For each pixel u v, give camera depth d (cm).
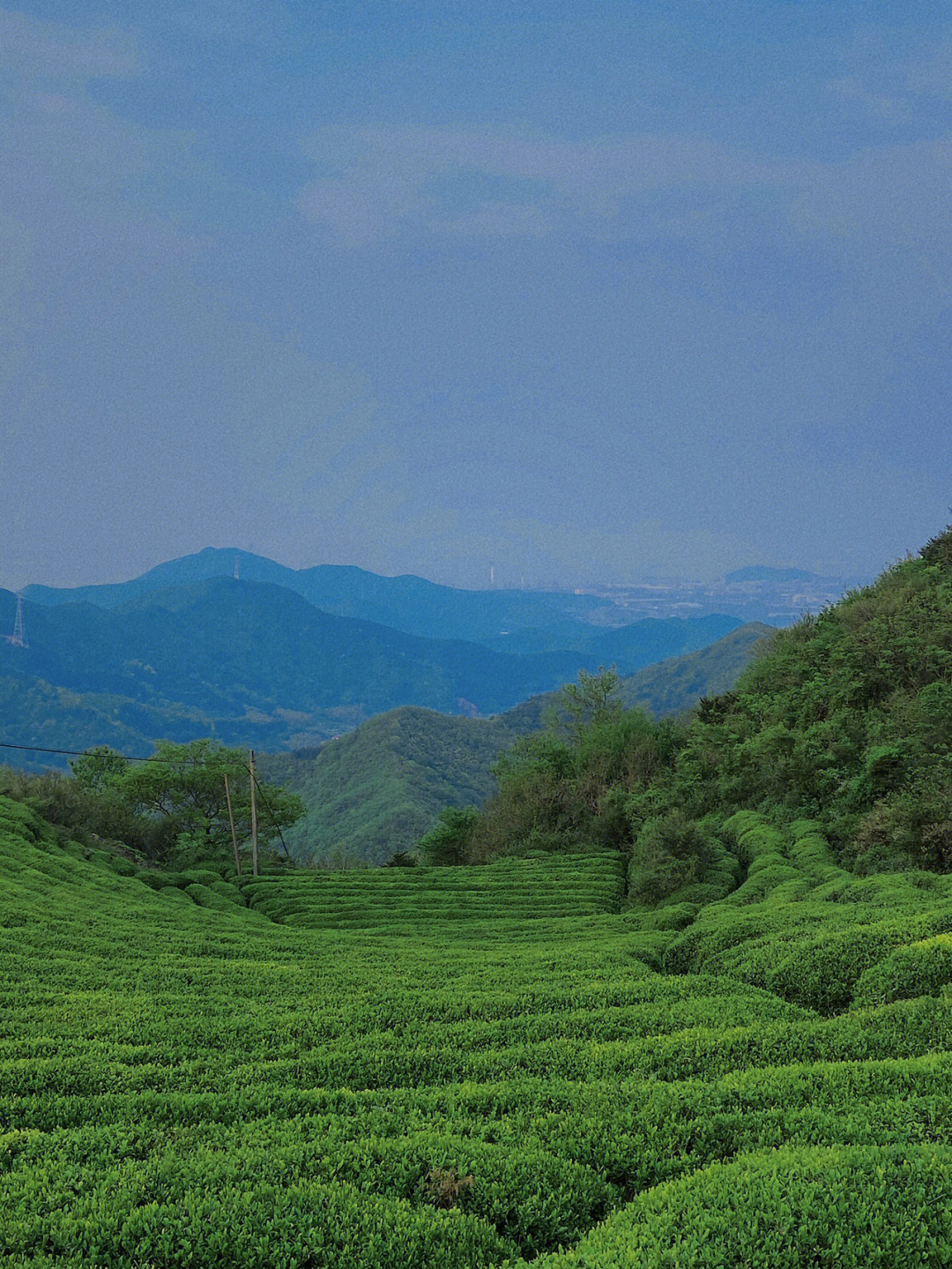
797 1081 1193
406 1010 1886
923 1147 922
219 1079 1452
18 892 3478
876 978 1755
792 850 3594
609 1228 863
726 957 2298
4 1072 1454
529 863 4919
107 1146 1112
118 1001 2062
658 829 3947
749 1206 848
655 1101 1170
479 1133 1120
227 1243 869
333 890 4569
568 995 1931
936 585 4878
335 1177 998
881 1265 771
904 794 3228
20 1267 837
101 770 6844
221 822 6550
